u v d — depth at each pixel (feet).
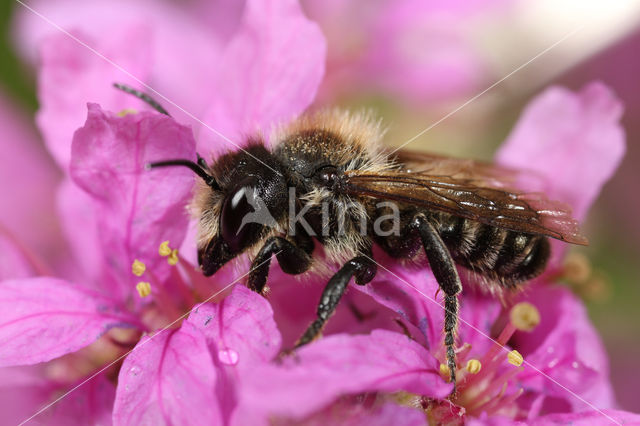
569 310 0.19
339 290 0.18
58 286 0.19
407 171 0.19
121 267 0.19
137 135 0.18
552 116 0.20
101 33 0.21
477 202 0.18
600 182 0.20
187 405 0.17
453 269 0.18
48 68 0.20
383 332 0.17
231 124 0.19
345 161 0.18
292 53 0.19
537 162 0.20
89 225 0.20
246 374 0.17
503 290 0.19
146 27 0.20
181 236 0.19
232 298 0.18
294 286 0.19
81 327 0.18
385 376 0.17
